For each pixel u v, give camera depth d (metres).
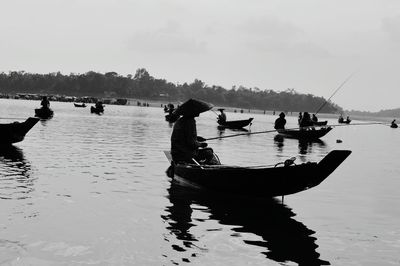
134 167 15.59
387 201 11.74
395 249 7.73
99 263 6.55
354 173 16.97
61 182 12.25
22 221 8.40
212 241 7.75
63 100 156.12
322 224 9.20
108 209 9.61
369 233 8.66
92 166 15.36
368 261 7.09
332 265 6.84
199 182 12.04
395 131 65.75
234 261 6.83
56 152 18.83
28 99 157.50
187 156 13.32
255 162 18.89
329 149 27.09
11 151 18.69
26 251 6.91
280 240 7.97
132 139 27.05
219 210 9.98
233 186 11.21
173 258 6.85
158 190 11.85
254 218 9.44
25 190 11.01
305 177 10.26
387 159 23.17
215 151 23.08
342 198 11.96
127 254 6.95
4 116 44.25
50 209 9.34
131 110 101.50
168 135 31.55
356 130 65.44
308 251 7.44
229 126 45.47
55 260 6.61
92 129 34.06
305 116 35.75
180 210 9.83
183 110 13.25
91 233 7.90
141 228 8.34
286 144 29.98
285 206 10.73
